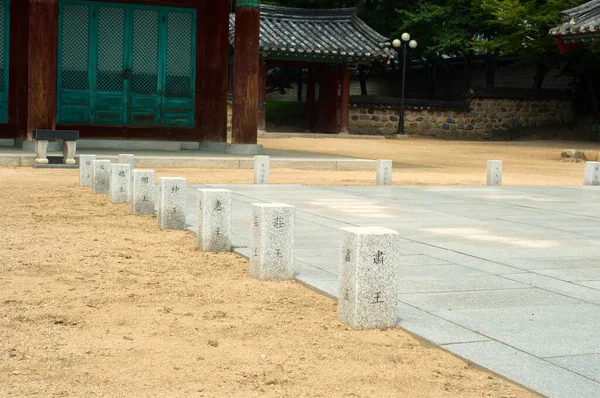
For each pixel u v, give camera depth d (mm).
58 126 22984
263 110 36344
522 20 39969
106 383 4309
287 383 4375
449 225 10594
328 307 6094
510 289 6723
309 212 11453
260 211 7023
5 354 4758
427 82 51500
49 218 10445
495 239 9477
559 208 13031
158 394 4156
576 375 4488
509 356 4828
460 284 6879
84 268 7355
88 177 14391
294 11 37188
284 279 7086
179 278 7051
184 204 9836
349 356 4891
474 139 42688
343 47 35562
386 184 16719
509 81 48438
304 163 21281
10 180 15055
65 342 5043
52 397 4070
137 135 23844
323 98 38625
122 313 5789
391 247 5527
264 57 34969
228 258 8055
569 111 44000
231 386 4305
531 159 29172
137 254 8148
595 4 25859
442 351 5008
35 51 19672
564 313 5910
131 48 23578
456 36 42938
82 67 23141
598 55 38625
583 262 8055
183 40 24125
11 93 22344
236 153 22469
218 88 24453
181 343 5090
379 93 52375
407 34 39250
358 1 42875
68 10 22891
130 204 11992
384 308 5523
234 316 5785
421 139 40062
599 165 17953
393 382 4426
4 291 6336
